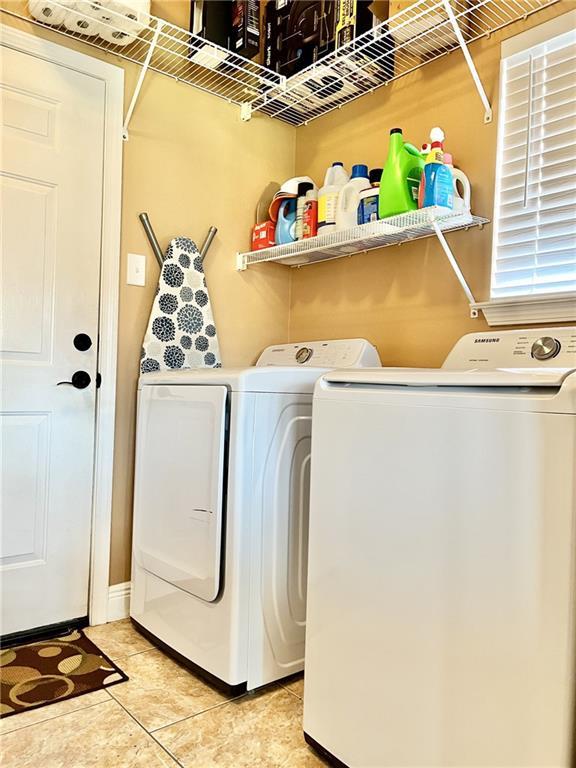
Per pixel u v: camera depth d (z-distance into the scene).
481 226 1.83
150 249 2.12
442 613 1.03
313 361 2.12
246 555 1.51
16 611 1.82
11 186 1.81
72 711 1.44
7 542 1.80
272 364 2.31
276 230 2.30
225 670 1.51
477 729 0.97
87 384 1.96
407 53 2.02
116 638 1.87
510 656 0.93
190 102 2.24
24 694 1.51
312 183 2.30
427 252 2.01
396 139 1.76
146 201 2.11
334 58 2.01
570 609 0.87
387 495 1.14
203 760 1.27
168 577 1.73
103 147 2.00
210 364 2.23
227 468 1.53
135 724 1.39
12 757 1.26
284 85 2.17
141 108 2.10
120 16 1.81
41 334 1.87
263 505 1.56
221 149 2.34
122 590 2.04
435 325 1.97
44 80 1.87
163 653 1.77
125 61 2.06
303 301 2.54
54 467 1.89
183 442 1.71
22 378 1.83
